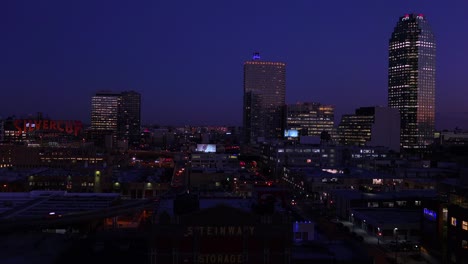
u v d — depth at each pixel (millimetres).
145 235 99688
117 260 85438
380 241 140875
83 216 142000
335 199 189125
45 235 101938
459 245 113562
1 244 94688
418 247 133875
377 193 187500
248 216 74688
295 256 85188
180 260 73750
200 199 103875
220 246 74250
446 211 122000
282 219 74938
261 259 74625
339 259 85062
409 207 173625
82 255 88062
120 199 178250
